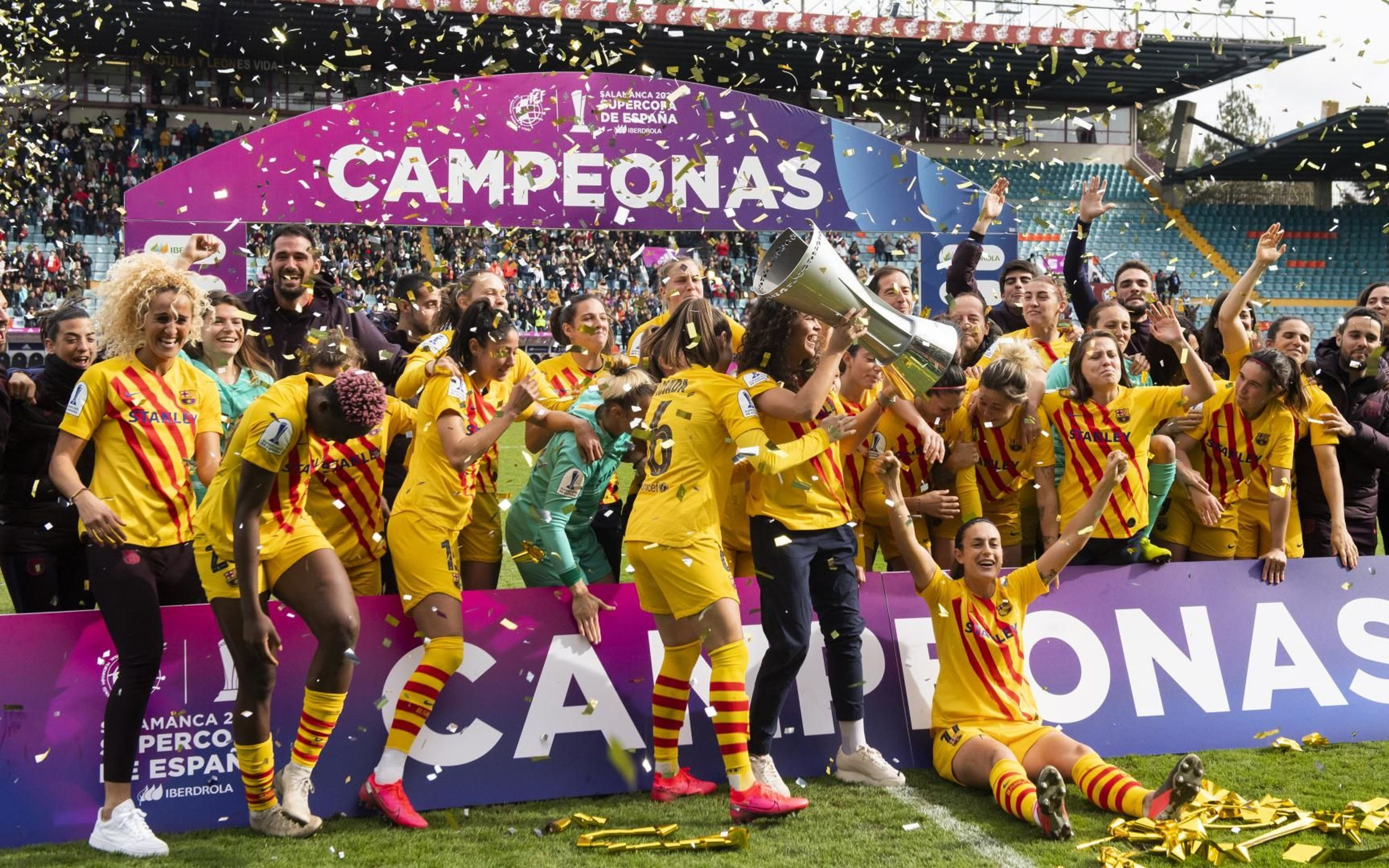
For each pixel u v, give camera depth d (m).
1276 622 4.80
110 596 3.58
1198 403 4.61
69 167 24.62
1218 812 3.62
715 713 3.72
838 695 4.12
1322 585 4.91
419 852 3.51
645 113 10.90
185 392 3.88
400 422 4.35
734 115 10.56
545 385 4.75
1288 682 4.71
